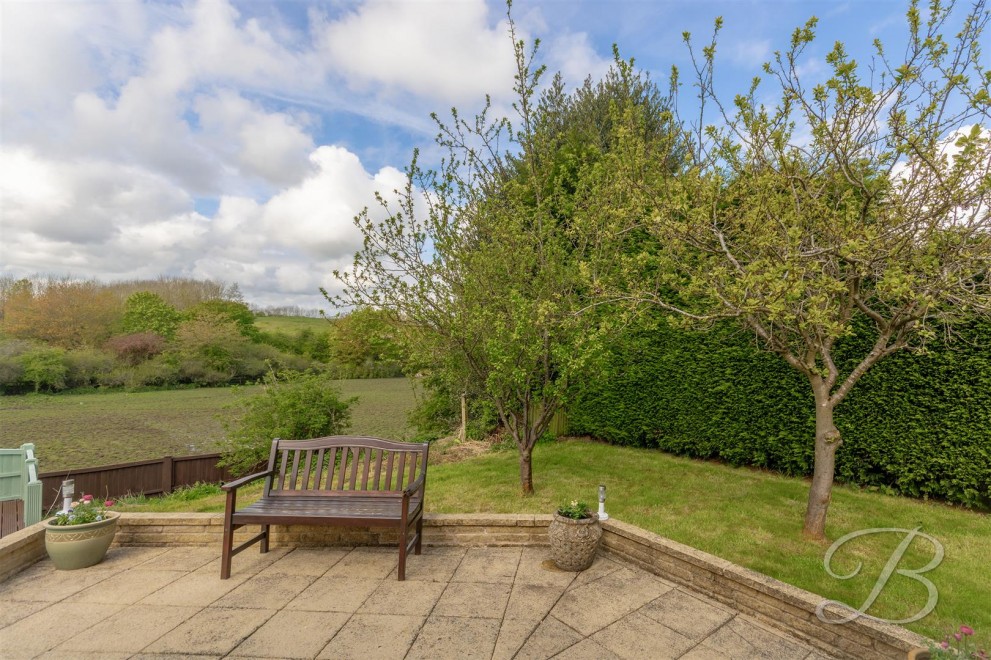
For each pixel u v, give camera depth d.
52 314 36.34
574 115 9.10
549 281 5.62
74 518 3.99
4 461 5.36
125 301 43.84
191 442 14.19
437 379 9.84
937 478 5.23
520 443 5.72
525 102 5.82
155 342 35.34
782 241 3.84
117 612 3.19
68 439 14.54
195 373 33.84
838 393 4.21
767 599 3.09
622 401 8.45
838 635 2.73
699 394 7.36
